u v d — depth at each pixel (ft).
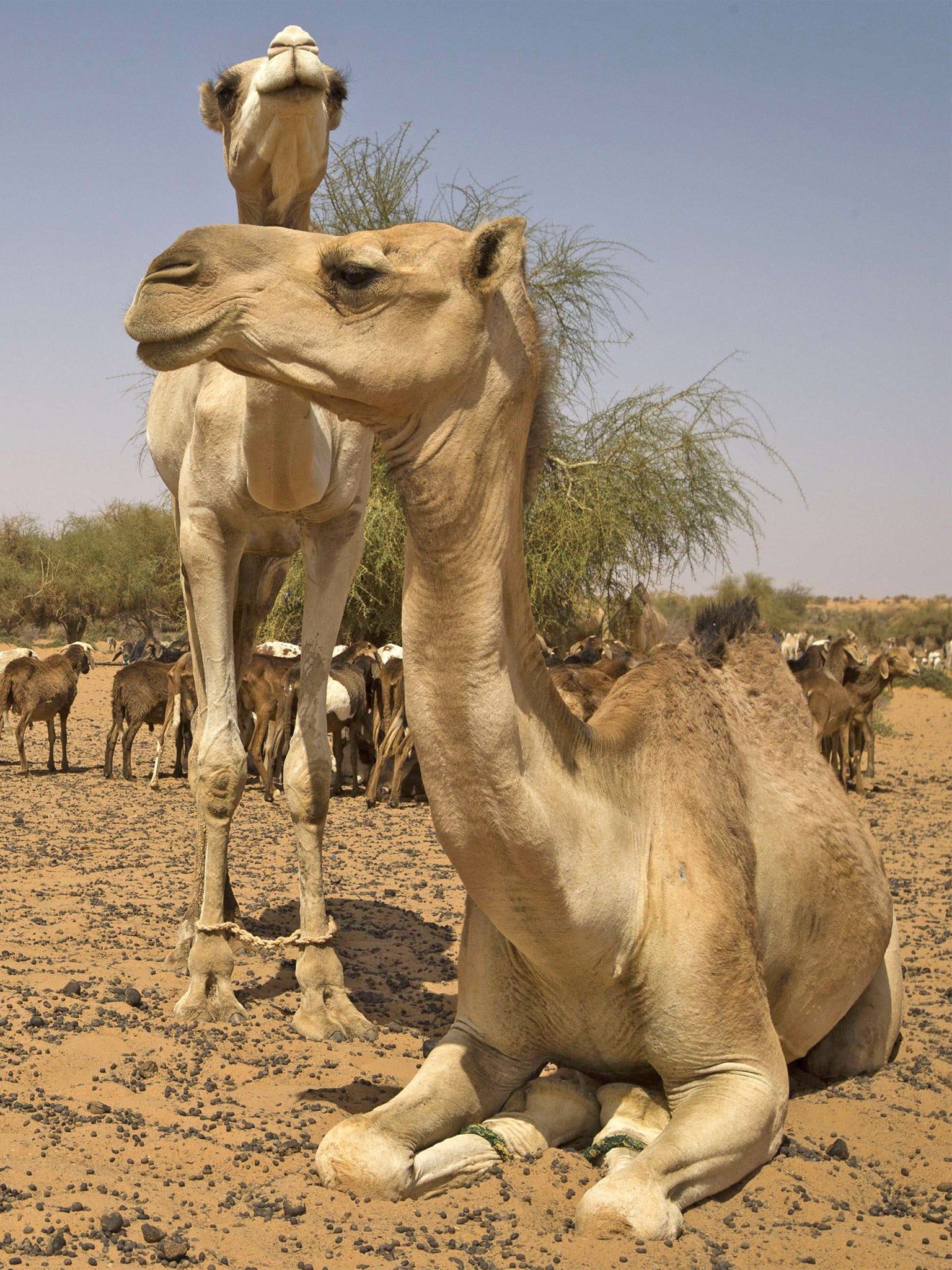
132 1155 13.87
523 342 11.12
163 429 21.94
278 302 10.66
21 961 22.77
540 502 72.38
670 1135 12.01
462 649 10.89
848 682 57.67
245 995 21.29
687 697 14.38
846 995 15.58
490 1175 12.76
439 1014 20.56
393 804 49.44
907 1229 12.28
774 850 14.38
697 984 12.46
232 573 20.04
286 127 17.94
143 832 40.22
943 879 35.01
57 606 191.11
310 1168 13.17
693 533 76.95
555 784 11.49
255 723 50.34
